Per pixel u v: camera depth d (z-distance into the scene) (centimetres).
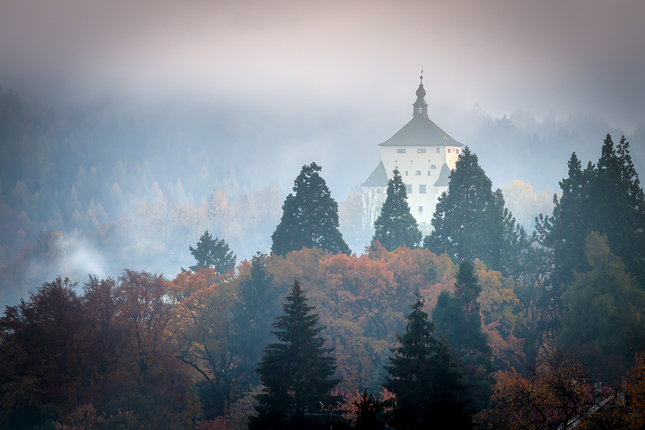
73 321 17150
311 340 12912
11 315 17300
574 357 13875
